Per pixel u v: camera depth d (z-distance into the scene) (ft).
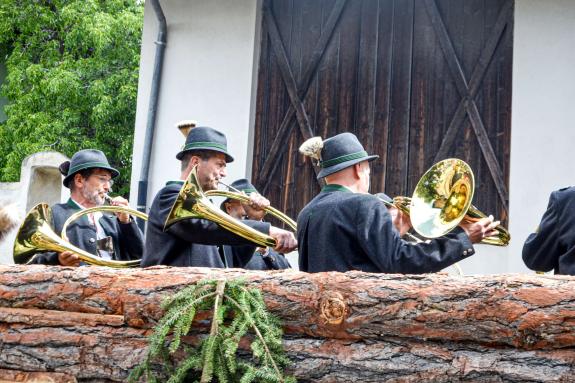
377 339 14.17
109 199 22.88
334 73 31.65
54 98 57.82
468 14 30.09
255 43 32.55
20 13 61.67
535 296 13.32
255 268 23.97
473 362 13.62
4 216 17.24
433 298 13.78
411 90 30.60
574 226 17.20
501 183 28.86
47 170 40.29
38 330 15.96
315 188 31.30
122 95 54.80
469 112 29.60
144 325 15.40
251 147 32.24
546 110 28.53
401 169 30.45
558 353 13.33
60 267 16.26
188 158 19.54
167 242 18.40
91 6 60.03
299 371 14.37
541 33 28.76
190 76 33.12
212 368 14.08
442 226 15.79
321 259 16.42
